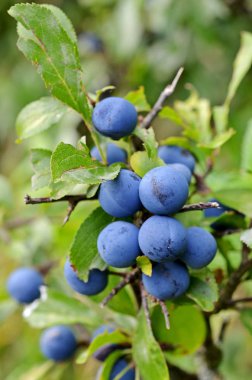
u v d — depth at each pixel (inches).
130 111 10.8
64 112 11.3
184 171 11.1
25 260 17.5
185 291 10.9
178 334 12.3
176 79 11.5
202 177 12.6
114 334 12.0
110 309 12.4
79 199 10.7
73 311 13.4
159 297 10.8
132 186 10.4
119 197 10.4
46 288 13.7
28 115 11.4
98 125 10.9
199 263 10.7
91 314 13.3
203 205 10.3
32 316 13.5
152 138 10.9
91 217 10.8
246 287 15.7
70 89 11.0
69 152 10.2
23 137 11.3
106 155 11.2
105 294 12.3
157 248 10.2
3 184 18.3
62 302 13.5
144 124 11.5
